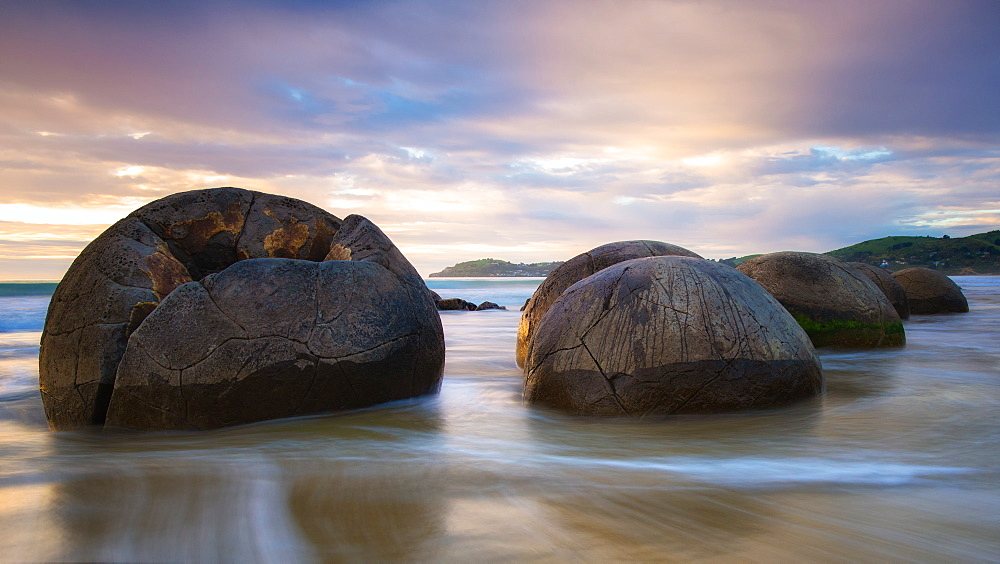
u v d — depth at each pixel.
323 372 4.07
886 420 4.16
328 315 4.17
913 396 5.00
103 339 4.08
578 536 2.23
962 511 2.53
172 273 4.49
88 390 4.05
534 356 4.68
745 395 4.13
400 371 4.41
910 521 2.42
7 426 4.49
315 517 2.43
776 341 4.29
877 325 8.11
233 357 3.90
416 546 2.14
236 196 5.09
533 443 3.68
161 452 3.46
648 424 4.04
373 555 2.07
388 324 4.37
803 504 2.60
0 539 2.20
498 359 8.02
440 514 2.45
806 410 4.32
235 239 4.98
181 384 3.86
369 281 4.44
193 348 3.89
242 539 2.21
